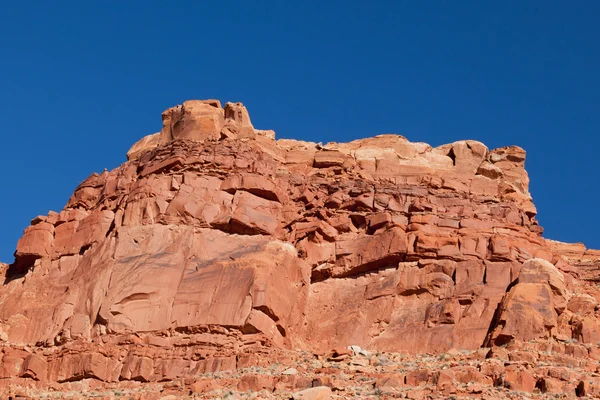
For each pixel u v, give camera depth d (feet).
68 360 232.53
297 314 245.04
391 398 192.54
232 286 238.68
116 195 264.31
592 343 225.76
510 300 232.32
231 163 262.88
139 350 231.50
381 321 243.19
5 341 244.01
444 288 245.04
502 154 284.82
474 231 254.06
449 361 219.20
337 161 278.05
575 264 265.13
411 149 283.18
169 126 282.15
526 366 207.10
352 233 260.42
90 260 251.80
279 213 260.83
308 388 199.31
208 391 209.15
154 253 246.47
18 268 267.59
